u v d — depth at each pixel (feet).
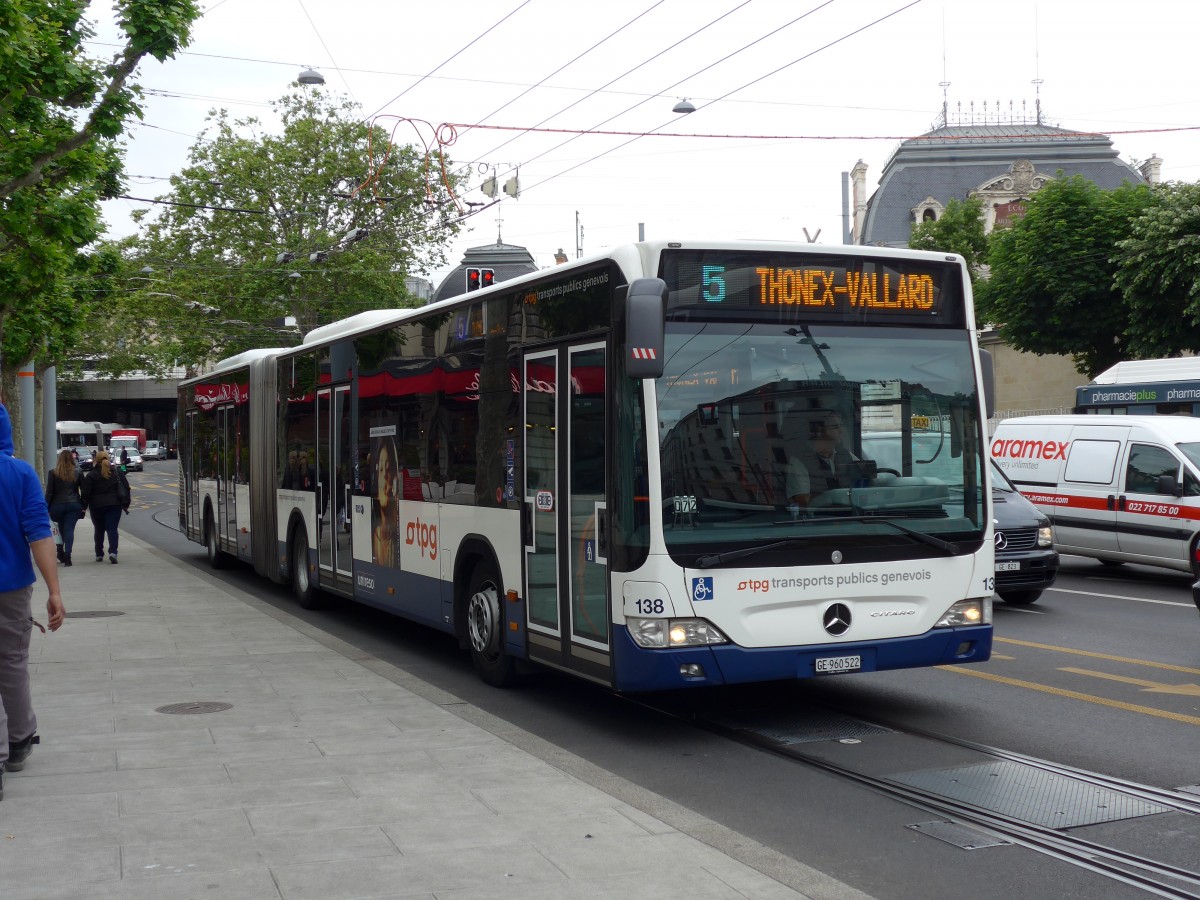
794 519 25.09
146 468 286.46
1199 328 104.58
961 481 26.81
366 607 50.03
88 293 82.43
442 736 24.81
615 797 20.35
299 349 49.14
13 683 21.79
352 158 151.23
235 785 20.97
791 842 18.83
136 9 48.67
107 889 15.87
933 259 26.89
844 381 25.86
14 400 93.30
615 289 24.14
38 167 48.88
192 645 37.42
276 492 52.90
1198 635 38.83
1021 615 43.62
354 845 17.67
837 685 31.55
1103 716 27.32
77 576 60.85
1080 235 118.62
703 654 24.23
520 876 16.33
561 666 27.32
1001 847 18.42
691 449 24.47
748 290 25.27
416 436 36.14
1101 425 55.83
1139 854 17.95
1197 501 50.55
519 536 29.19
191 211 155.74
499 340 30.35
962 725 26.63
